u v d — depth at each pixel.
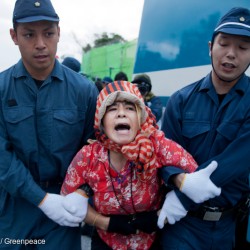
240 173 1.58
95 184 1.64
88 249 3.00
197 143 1.75
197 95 1.78
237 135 1.63
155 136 1.66
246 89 1.68
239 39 1.55
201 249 1.77
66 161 1.83
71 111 1.80
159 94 3.52
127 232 1.63
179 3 3.31
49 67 1.75
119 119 1.54
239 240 2.38
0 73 1.82
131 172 1.60
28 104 1.75
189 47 3.01
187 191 1.54
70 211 1.62
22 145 1.75
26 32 1.62
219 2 2.68
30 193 1.66
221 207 1.73
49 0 1.67
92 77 10.68
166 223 1.80
